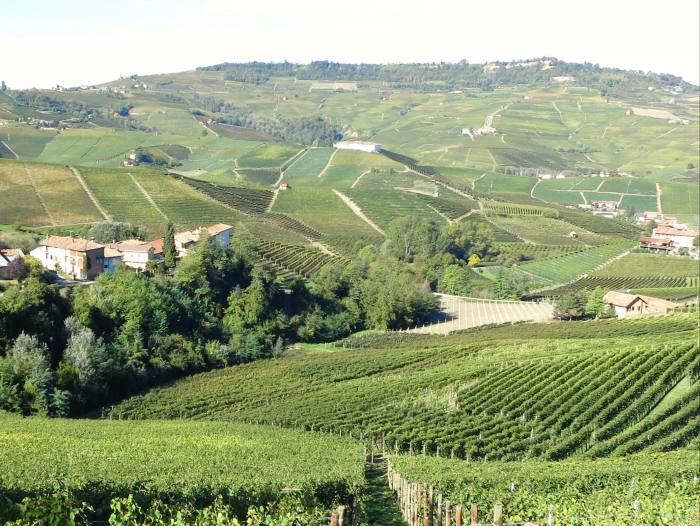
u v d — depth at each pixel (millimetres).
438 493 40281
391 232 180125
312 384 88812
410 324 127000
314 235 186250
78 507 27703
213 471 41531
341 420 73312
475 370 87188
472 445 65438
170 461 45469
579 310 132500
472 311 137250
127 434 59812
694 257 186125
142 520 30250
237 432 63969
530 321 129250
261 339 104000
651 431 67188
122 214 165500
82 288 94812
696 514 35062
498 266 176250
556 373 82562
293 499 35625
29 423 64188
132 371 84250
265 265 127938
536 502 40844
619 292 142625
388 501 45875
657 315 125625
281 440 60656
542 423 70688
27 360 74562
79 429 61344
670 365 81188
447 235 178625
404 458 56781
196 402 80312
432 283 155375
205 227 157625
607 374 80688
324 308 120188
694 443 66062
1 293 89188
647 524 33312
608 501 41812
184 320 98625
